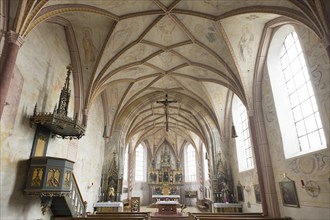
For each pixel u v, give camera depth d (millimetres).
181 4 10695
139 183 35375
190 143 36312
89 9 9609
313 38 8555
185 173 37062
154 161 37438
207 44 13062
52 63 10000
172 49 14430
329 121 7738
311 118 9344
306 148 9750
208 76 16281
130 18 11219
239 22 11031
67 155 11633
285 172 10500
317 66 8359
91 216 10391
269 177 11594
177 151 37906
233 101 18578
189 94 20469
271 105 11773
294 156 9805
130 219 8930
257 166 12180
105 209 16359
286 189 10344
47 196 8211
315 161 8438
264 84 12445
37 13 7328
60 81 10758
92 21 10906
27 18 6945
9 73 6281
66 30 11109
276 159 11336
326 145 7887
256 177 14133
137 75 17062
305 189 8945
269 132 12008
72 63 12023
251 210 15023
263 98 12594
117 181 18281
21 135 7648
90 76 12688
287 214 10312
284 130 10812
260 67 12531
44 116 8094
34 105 8539
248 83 13000
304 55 9141
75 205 10547
